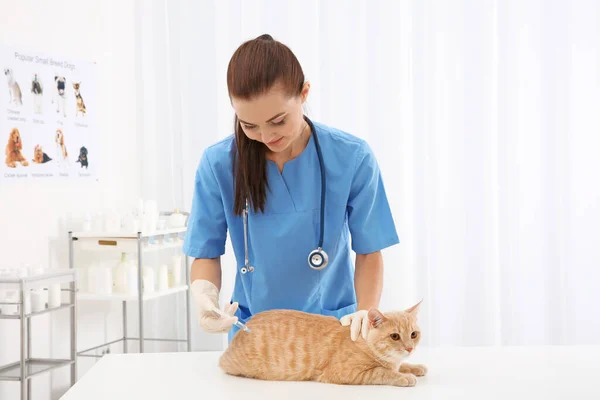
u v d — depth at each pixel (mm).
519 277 3135
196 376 1252
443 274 3160
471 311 3129
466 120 3100
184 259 3258
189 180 3281
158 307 3352
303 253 1507
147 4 3311
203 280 1440
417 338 1217
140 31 3334
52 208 2830
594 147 3074
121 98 3270
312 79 3162
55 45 2840
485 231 3117
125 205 3303
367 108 3135
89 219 2879
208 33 3236
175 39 3264
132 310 3344
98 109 3109
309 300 1556
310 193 1487
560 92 3041
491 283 3131
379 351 1169
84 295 2797
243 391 1142
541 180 3092
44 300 2512
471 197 3113
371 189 1506
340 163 1490
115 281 2895
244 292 1574
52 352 2844
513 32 3062
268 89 1166
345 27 3133
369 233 1521
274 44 1215
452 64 3104
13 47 2609
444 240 3150
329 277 1574
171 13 3266
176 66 3268
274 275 1521
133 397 1122
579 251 3111
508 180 3080
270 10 3182
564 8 3027
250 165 1419
